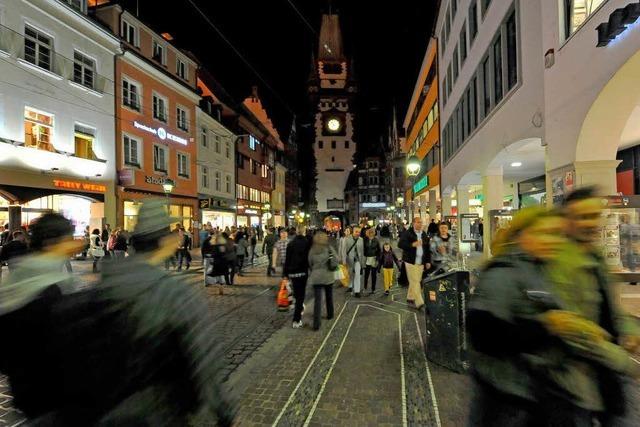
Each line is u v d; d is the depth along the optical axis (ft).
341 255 34.68
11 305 5.93
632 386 12.23
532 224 7.28
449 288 16.38
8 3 53.98
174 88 91.45
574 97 27.27
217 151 115.55
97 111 69.36
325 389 14.70
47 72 59.57
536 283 6.93
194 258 72.84
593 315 7.31
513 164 50.49
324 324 24.39
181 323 5.96
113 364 5.53
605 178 26.43
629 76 22.57
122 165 74.69
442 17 80.59
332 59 240.53
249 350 19.53
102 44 70.18
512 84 40.73
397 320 25.09
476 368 7.17
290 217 216.13
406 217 148.46
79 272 50.16
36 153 58.03
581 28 26.23
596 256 7.90
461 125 64.59
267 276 49.24
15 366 5.84
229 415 6.57
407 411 12.93
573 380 6.54
